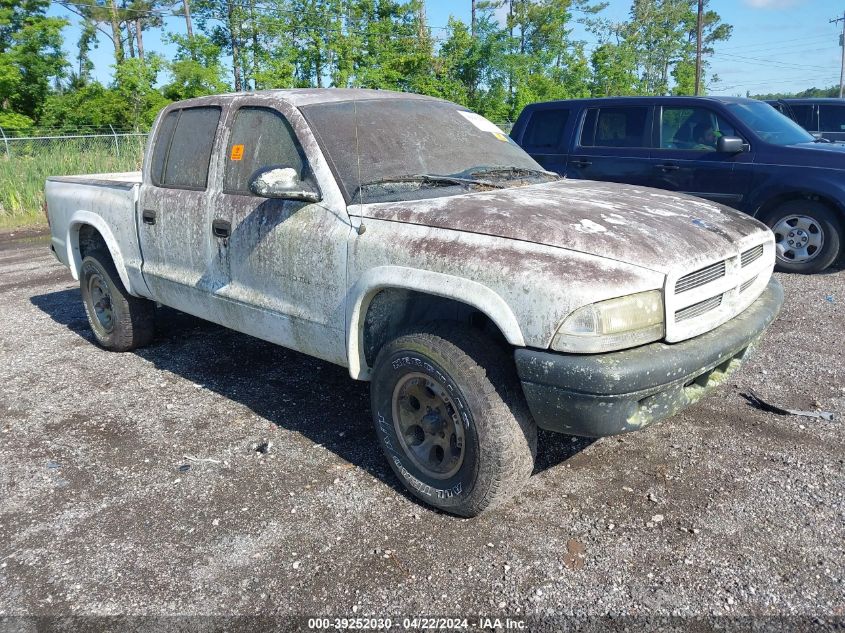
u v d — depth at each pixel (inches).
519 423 113.7
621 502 126.0
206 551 116.6
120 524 125.5
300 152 144.2
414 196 132.8
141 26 1876.2
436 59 1288.1
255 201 150.8
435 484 122.9
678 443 147.0
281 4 1358.3
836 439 145.6
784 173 277.0
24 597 107.4
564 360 102.7
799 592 101.2
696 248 115.0
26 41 1294.3
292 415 168.6
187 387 189.0
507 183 146.3
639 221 118.9
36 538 122.3
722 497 126.0
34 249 431.2
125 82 1218.6
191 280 171.8
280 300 147.5
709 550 111.3
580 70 1503.4
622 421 104.0
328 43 1259.8
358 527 121.6
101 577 111.3
